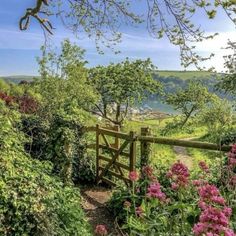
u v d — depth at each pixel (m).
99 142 8.34
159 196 3.36
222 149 5.65
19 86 19.69
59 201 4.78
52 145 7.53
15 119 7.67
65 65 14.81
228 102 18.62
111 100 27.27
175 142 6.29
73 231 4.56
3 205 4.05
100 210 6.57
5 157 4.68
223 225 2.13
